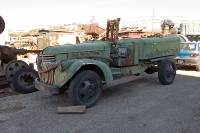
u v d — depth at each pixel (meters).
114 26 6.53
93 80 5.04
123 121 4.17
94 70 5.39
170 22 16.80
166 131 3.73
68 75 4.62
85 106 4.71
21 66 7.32
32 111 4.80
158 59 7.04
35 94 6.25
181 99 5.48
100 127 3.92
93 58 5.36
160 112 4.60
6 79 7.36
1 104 5.32
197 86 6.84
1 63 8.13
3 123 4.19
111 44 5.97
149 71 7.69
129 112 4.62
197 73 9.32
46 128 3.93
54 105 5.18
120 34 20.70
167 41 7.30
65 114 4.58
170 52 7.51
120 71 6.02
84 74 4.85
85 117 4.39
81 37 21.25
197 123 4.04
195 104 5.10
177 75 8.83
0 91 6.59
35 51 8.49
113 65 6.05
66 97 5.82
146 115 4.45
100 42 5.94
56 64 4.80
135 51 6.31
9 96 6.09
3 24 7.59
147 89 6.52
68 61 4.82
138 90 6.42
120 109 4.82
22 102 5.46
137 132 3.71
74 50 5.15
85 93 4.87
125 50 6.21
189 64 9.92
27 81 6.64
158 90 6.39
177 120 4.18
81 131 3.79
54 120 4.27
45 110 4.85
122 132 3.73
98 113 4.60
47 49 5.08
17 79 6.38
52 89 4.73
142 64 6.75
